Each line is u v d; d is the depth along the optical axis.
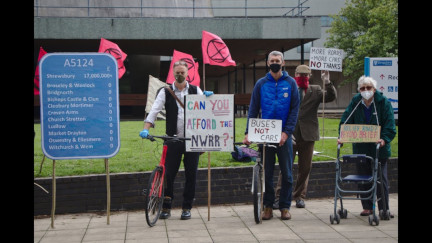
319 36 24.44
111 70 6.45
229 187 7.85
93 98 6.42
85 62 6.41
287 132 6.46
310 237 5.71
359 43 32.25
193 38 24.31
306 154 7.32
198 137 6.56
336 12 45.50
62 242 5.69
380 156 6.54
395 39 30.53
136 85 31.98
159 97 6.69
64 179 7.27
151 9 27.20
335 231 5.98
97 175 7.40
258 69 47.75
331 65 11.48
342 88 47.81
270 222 6.50
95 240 5.74
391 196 8.26
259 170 6.54
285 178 6.59
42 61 6.34
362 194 6.83
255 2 43.97
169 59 42.16
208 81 48.59
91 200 7.38
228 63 10.52
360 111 6.63
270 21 24.39
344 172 8.36
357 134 6.45
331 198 8.28
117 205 7.45
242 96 28.58
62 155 6.39
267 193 6.66
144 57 32.06
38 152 10.45
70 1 25.73
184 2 28.03
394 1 30.38
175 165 6.73
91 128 6.43
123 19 23.98
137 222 6.63
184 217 6.73
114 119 6.47
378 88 10.04
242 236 5.80
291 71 47.00
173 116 6.69
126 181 7.48
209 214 6.66
